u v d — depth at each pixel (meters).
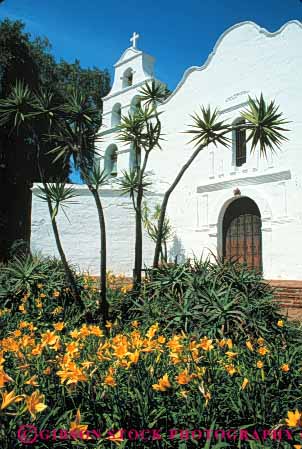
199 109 15.73
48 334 2.95
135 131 7.55
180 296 5.45
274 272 12.84
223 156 14.75
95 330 3.36
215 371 2.78
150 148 7.38
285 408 2.63
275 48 13.86
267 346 3.51
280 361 3.15
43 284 6.84
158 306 5.38
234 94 14.72
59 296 6.73
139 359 2.73
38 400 2.02
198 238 15.05
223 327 4.48
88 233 16.05
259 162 13.72
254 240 13.94
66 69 26.31
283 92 13.40
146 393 2.51
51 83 23.33
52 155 20.89
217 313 4.64
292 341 4.27
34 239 15.81
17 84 6.89
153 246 15.84
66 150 7.23
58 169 21.39
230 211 14.70
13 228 21.66
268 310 5.15
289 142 13.03
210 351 2.93
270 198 13.27
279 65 13.66
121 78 19.25
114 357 2.94
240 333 4.44
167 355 3.12
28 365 2.61
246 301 4.97
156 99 8.33
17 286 6.66
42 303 6.17
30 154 21.30
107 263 15.87
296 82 13.15
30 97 6.93
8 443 2.01
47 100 6.74
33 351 2.78
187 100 16.22
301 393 2.81
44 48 24.62
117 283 9.84
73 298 6.70
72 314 6.16
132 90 18.50
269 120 6.53
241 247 14.20
